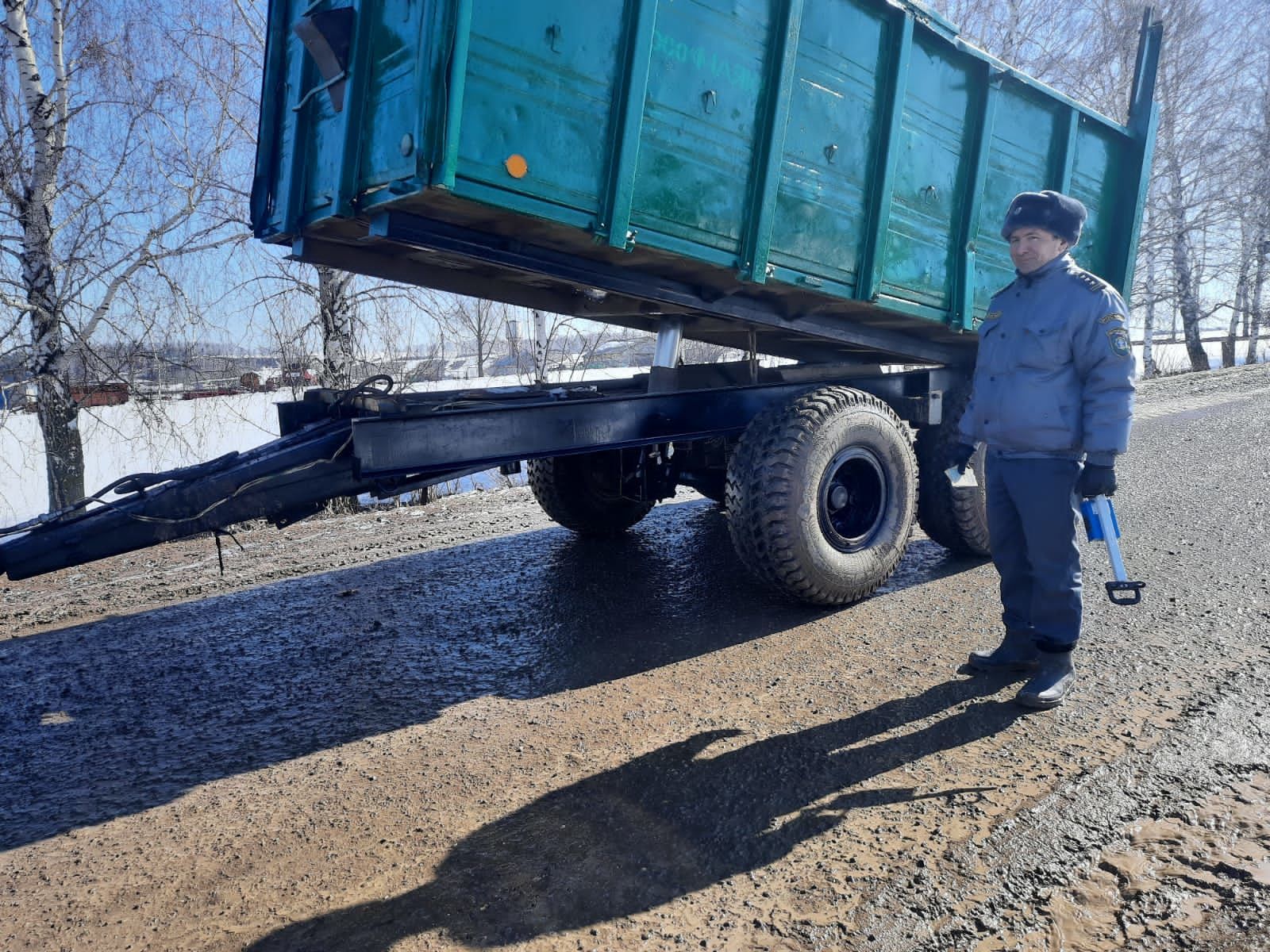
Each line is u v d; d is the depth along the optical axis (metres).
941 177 4.49
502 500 8.07
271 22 3.79
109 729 3.13
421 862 2.15
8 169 8.38
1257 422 9.31
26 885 2.15
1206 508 5.67
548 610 4.31
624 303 4.58
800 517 3.77
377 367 10.42
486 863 2.12
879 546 4.16
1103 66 18.84
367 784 2.59
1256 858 1.95
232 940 1.88
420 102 2.63
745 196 3.60
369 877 2.09
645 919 1.88
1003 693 2.99
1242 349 28.38
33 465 9.46
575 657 3.62
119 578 5.55
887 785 2.40
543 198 2.93
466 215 2.98
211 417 9.44
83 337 8.54
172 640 4.16
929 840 2.11
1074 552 2.87
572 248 3.37
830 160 3.89
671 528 6.21
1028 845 2.06
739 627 3.89
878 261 4.18
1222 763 2.39
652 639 3.80
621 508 5.89
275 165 3.85
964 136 4.56
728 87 3.43
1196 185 21.23
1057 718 2.76
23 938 1.94
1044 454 2.88
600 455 5.42
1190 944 1.70
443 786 2.54
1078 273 2.86
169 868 2.20
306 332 9.80
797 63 3.65
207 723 3.14
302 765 2.75
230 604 4.76
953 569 4.76
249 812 2.46
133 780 2.71
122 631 4.36
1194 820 2.12
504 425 3.50
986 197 4.76
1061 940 1.73
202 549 6.34
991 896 1.89
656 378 4.34
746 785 2.44
